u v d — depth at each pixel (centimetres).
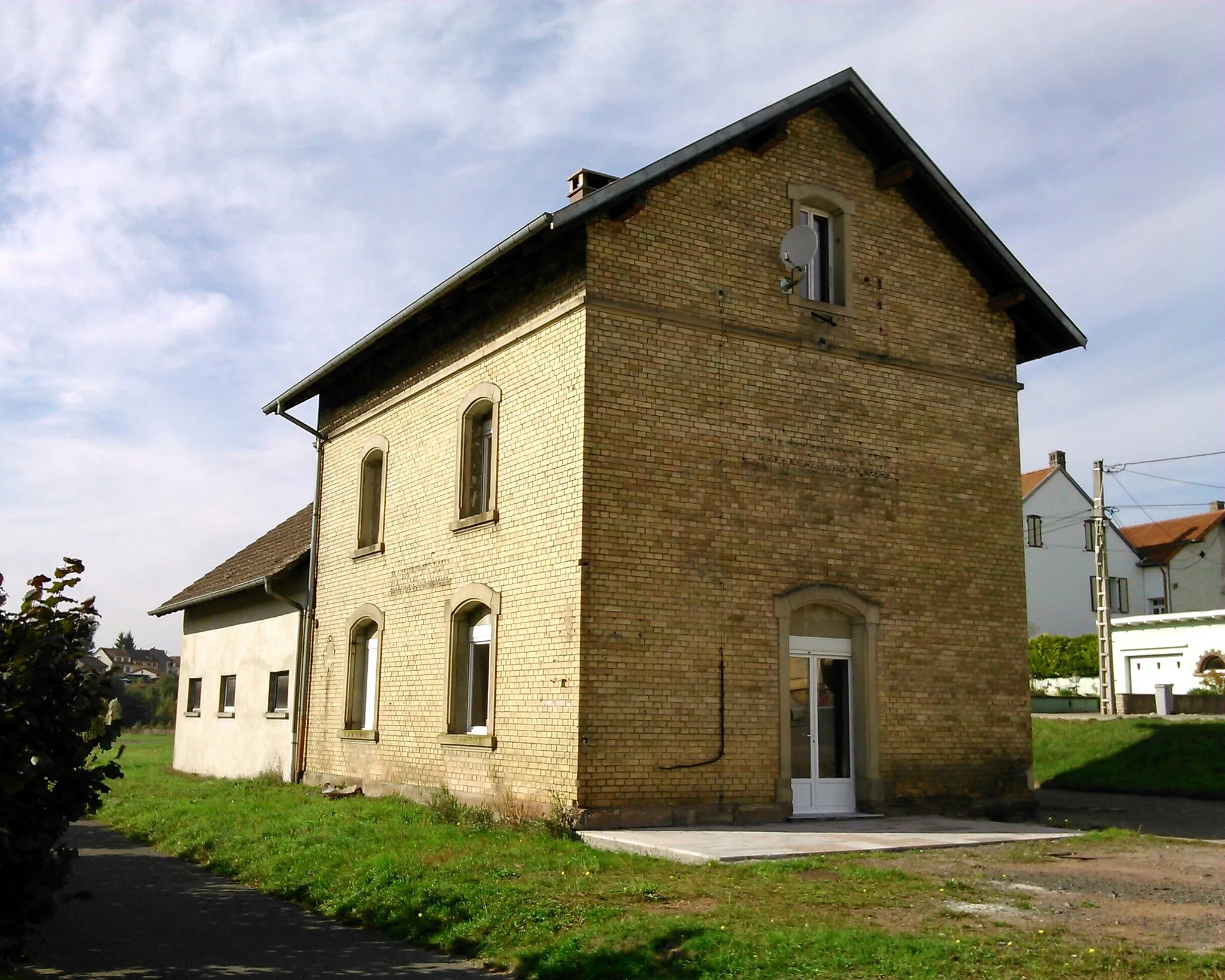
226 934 907
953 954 728
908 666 1552
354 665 1920
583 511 1340
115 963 811
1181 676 3781
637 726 1334
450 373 1684
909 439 1611
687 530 1405
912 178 1656
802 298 1551
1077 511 5159
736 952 746
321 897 1023
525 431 1480
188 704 2680
